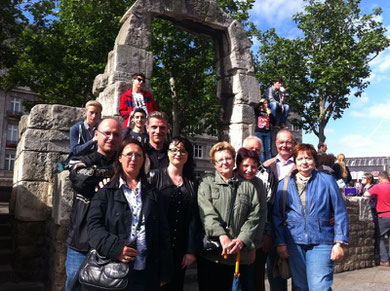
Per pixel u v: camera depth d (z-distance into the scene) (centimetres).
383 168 3803
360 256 807
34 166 606
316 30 1956
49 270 509
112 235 260
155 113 404
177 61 1580
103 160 330
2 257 625
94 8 1557
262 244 397
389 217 817
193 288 525
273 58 1994
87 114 495
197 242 336
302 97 1956
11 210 721
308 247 353
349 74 1855
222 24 886
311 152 364
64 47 1612
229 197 341
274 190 415
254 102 890
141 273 284
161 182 341
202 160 3591
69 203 442
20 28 1452
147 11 779
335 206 352
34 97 3762
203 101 1711
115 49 748
